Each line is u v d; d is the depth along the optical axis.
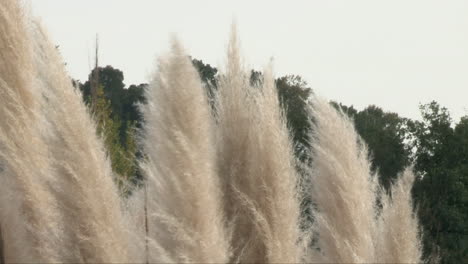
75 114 9.12
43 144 10.27
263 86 9.80
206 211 8.94
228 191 9.88
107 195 9.09
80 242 9.00
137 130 9.65
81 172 8.98
